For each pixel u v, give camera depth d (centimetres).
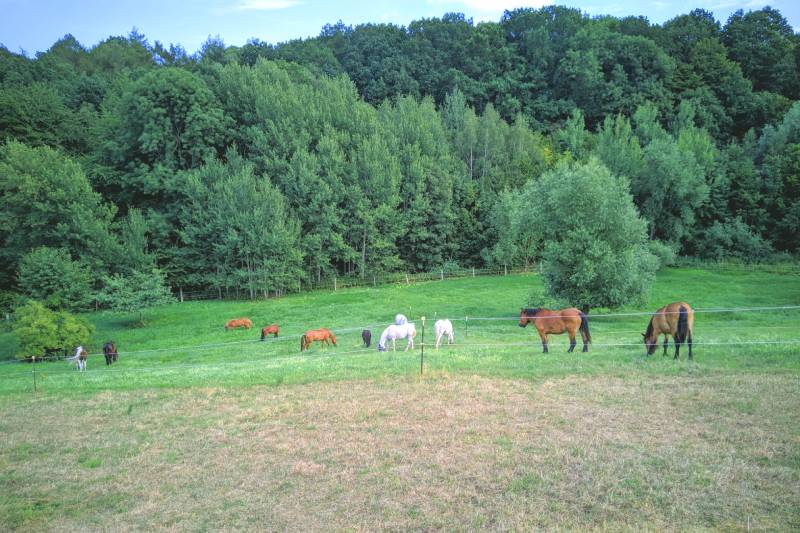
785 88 10612
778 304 4538
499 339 3091
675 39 11875
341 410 1727
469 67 11688
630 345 2431
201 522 1121
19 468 1460
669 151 7250
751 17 11388
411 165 7112
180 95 6278
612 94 10512
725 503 1052
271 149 6644
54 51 13125
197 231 5966
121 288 4650
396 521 1070
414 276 6975
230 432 1620
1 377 2931
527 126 9469
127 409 1928
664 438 1350
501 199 7056
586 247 3844
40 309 3656
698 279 6106
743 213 7488
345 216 6650
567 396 1698
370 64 12081
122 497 1261
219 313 4978
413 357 2436
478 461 1298
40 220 5297
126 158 6538
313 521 1094
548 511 1070
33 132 7038
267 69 7619
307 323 4250
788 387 1605
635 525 999
